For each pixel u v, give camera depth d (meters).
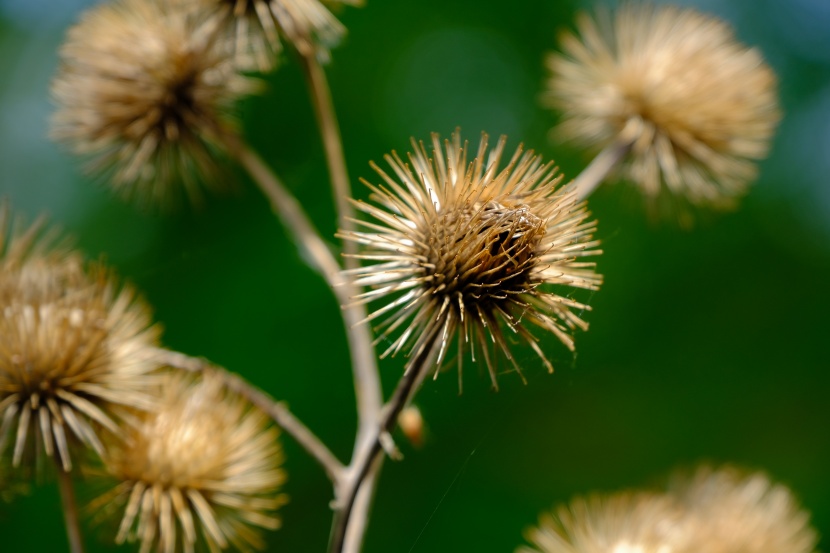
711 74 0.40
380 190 0.36
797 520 0.40
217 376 0.38
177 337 0.50
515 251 0.35
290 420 0.38
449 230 0.35
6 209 0.38
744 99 0.40
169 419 0.37
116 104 0.39
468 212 0.35
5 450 0.37
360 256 0.35
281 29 0.39
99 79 0.39
